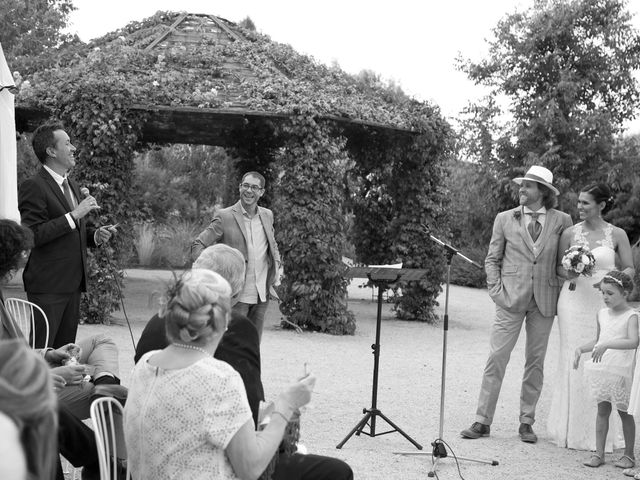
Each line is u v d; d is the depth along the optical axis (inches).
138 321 500.4
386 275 239.6
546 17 966.4
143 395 114.2
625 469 230.2
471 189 1021.8
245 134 661.3
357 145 585.9
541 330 260.2
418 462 229.3
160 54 525.7
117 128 470.9
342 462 142.6
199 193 1075.9
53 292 232.1
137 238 968.3
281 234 493.0
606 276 233.9
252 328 139.6
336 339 474.0
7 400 66.2
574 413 253.0
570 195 927.0
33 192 231.3
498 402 324.8
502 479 217.0
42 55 578.9
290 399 120.2
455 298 810.2
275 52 552.7
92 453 139.8
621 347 227.0
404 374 372.5
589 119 933.2
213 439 109.7
